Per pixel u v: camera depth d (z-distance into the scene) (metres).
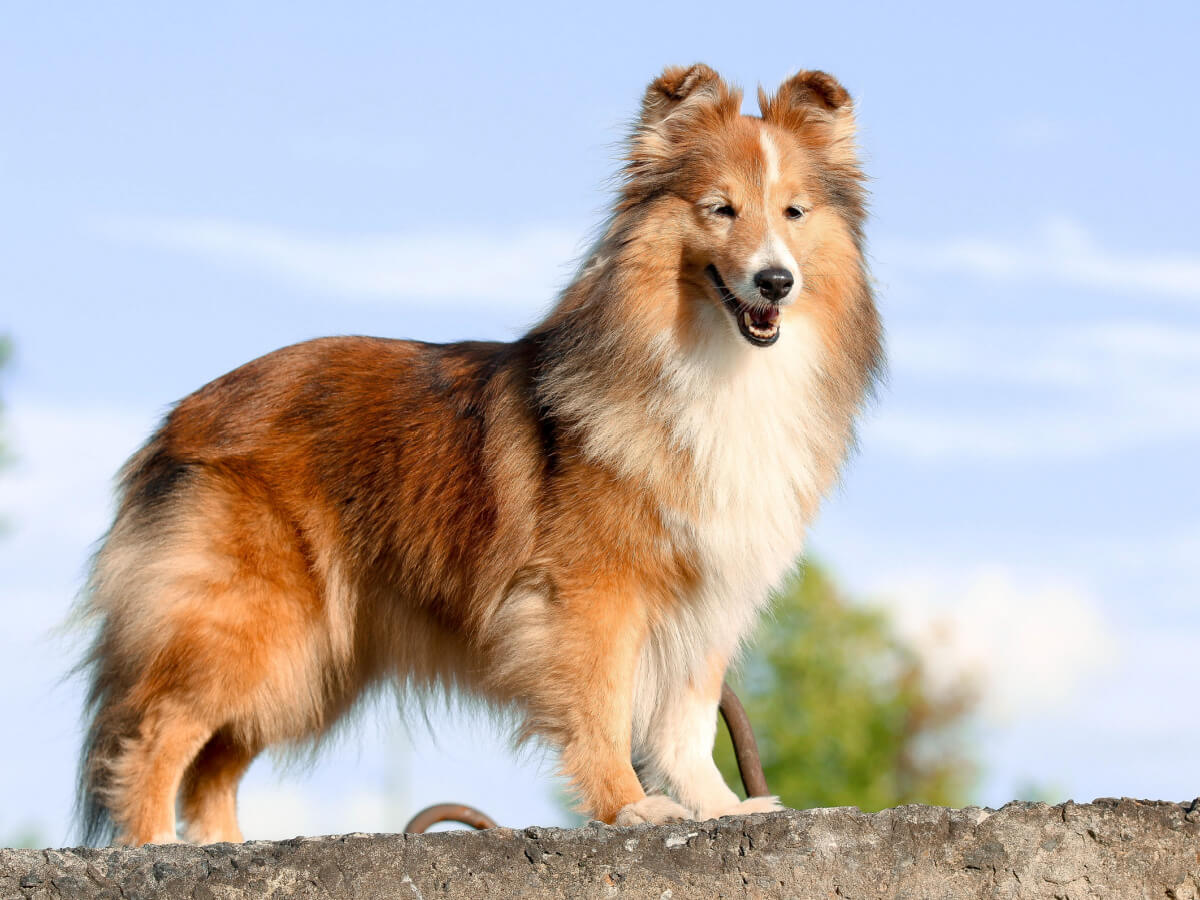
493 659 8.77
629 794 8.09
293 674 9.10
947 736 31.64
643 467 8.16
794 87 9.21
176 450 9.39
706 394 8.30
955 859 5.77
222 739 9.55
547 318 8.96
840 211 8.98
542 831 5.92
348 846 5.93
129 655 9.13
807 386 8.67
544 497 8.44
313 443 9.18
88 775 9.37
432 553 8.93
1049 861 5.74
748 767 9.43
